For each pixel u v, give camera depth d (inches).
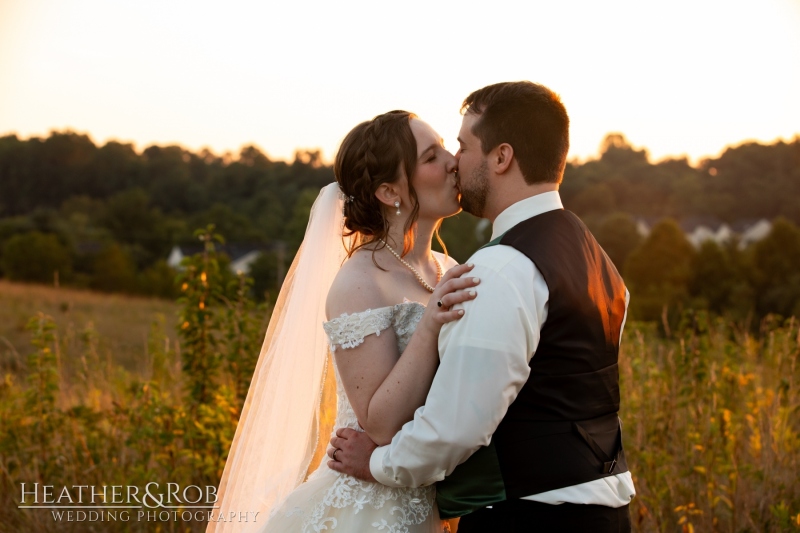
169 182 2630.4
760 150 2891.2
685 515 131.2
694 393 156.1
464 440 69.7
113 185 2829.7
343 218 97.7
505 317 69.5
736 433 147.8
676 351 170.9
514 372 69.7
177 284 163.2
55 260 1477.6
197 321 160.2
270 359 99.8
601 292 78.3
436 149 88.0
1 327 537.6
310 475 96.6
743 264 1134.4
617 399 79.8
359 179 87.9
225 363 170.4
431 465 72.0
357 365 80.4
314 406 98.2
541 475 71.7
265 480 97.9
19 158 2849.4
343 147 89.8
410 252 92.5
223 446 141.8
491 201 80.9
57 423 156.2
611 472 75.4
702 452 136.9
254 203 2359.7
